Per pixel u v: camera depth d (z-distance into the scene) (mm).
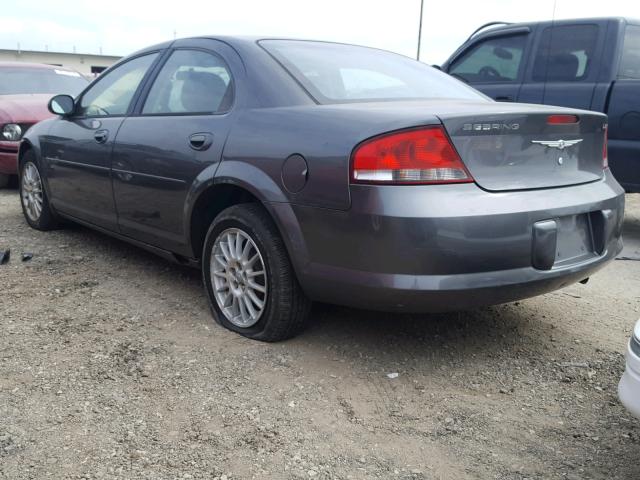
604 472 2283
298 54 3559
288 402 2715
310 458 2340
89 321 3520
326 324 3516
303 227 2902
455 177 2676
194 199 3436
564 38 5906
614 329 3605
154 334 3365
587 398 2814
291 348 3219
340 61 3641
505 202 2734
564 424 2600
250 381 2883
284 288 3098
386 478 2238
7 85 8359
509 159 2826
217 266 3467
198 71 3744
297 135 2951
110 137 4145
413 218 2592
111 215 4277
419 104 3102
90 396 2725
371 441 2455
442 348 3285
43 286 4066
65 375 2898
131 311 3682
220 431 2494
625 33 5656
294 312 3152
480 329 3545
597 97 5551
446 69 6980
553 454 2391
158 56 4160
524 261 2785
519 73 6219
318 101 3146
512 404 2754
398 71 3809
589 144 3217
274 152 3012
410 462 2332
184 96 3758
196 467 2270
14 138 7227
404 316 3668
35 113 7410
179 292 4008
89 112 4652
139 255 4789
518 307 3914
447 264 2641
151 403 2684
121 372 2939
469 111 2783
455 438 2488
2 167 7301
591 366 3125
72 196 4734
